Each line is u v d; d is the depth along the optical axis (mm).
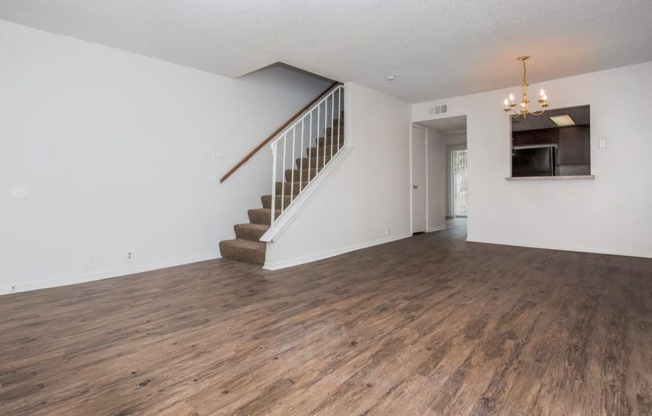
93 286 3396
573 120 4816
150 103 4004
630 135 4441
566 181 4934
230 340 2195
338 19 3119
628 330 2275
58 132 3387
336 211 4852
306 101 5895
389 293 3107
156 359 1955
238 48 3766
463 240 5949
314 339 2201
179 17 3057
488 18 3127
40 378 1759
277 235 4043
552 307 2717
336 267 4105
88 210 3592
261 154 5203
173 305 2846
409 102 6312
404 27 3291
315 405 1532
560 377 1734
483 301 2873
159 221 4121
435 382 1706
